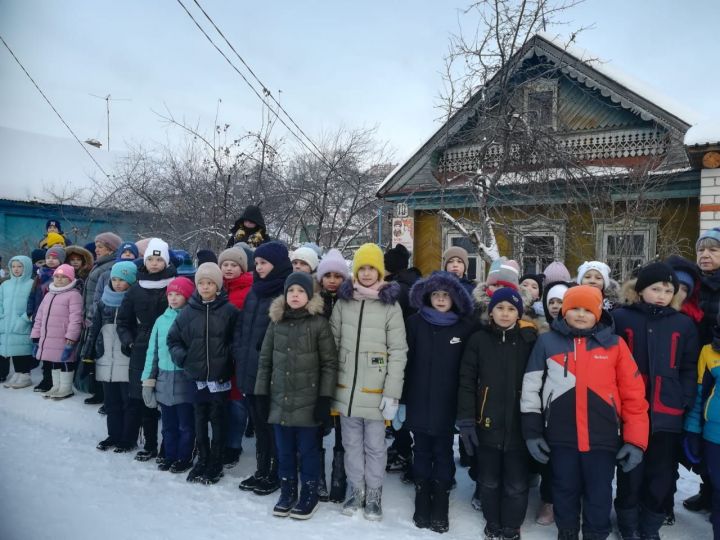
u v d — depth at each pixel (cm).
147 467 383
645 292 292
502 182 730
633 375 272
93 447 421
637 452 263
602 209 725
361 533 289
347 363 317
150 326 404
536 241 827
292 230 1168
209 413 368
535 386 281
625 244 704
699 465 292
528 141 675
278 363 316
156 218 1286
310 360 312
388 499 341
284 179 1138
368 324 316
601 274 365
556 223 789
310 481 315
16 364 594
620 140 861
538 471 318
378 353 313
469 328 313
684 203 791
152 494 334
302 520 303
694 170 733
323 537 282
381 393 312
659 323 288
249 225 599
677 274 312
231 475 373
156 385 380
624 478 287
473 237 656
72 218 1747
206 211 1128
